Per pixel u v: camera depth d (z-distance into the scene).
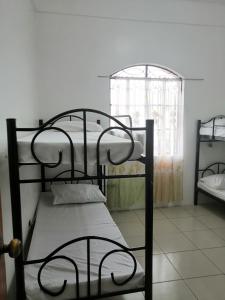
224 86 3.50
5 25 1.54
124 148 1.33
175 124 3.42
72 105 3.11
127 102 3.27
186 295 1.77
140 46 3.19
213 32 3.38
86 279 1.37
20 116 1.95
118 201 3.35
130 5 3.09
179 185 3.52
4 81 1.49
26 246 2.03
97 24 3.06
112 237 1.86
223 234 2.72
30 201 2.30
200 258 2.24
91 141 1.37
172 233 2.74
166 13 3.19
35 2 2.84
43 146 1.24
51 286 1.32
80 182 3.10
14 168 1.22
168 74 3.41
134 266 1.45
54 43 2.99
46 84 3.02
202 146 3.58
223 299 1.74
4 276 0.95
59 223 2.12
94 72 3.12
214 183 3.21
